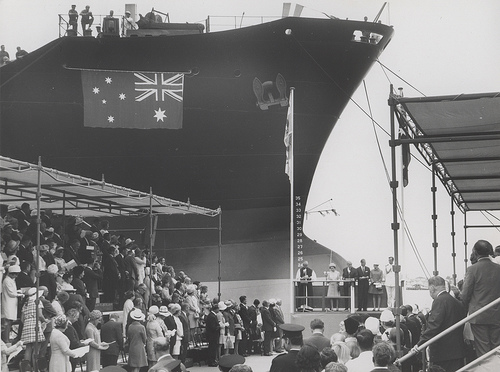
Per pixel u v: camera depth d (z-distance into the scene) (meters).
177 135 30.94
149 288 18.67
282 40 29.42
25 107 30.08
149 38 29.22
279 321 24.50
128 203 22.44
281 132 31.23
